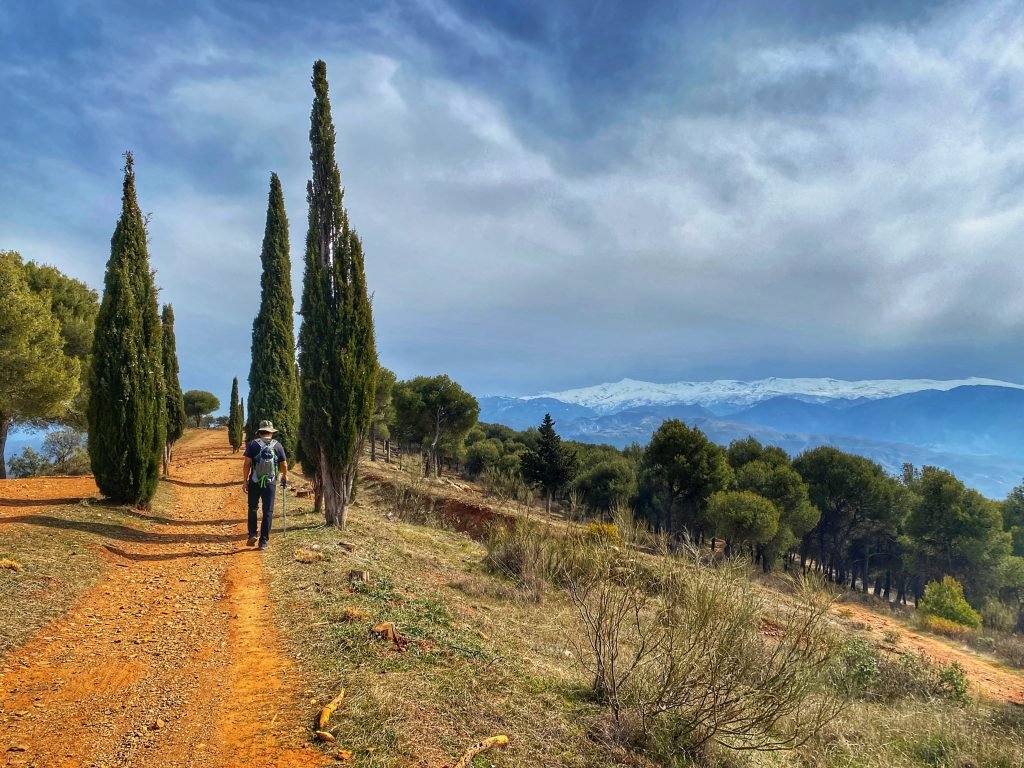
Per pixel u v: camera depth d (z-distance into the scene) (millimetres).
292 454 25766
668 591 5156
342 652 4961
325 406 12570
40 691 4102
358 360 12930
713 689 4496
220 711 3906
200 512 14312
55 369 19953
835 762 5227
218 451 46281
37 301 19719
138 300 12797
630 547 5895
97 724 3676
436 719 3918
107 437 12172
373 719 3762
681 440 40188
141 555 8781
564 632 7582
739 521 33344
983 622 32188
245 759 3295
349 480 12891
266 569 8172
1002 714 8625
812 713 5375
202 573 7902
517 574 11047
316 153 13406
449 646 5566
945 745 6461
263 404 25062
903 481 56594
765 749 4504
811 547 48719
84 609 6000
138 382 12523
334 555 9234
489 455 61594
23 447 26438
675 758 4367
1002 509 46469
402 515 19266
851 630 17938
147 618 5898
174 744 3451
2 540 7582
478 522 19984
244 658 4906
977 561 38469
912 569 43812
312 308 13141
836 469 45938
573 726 4402
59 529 8914
